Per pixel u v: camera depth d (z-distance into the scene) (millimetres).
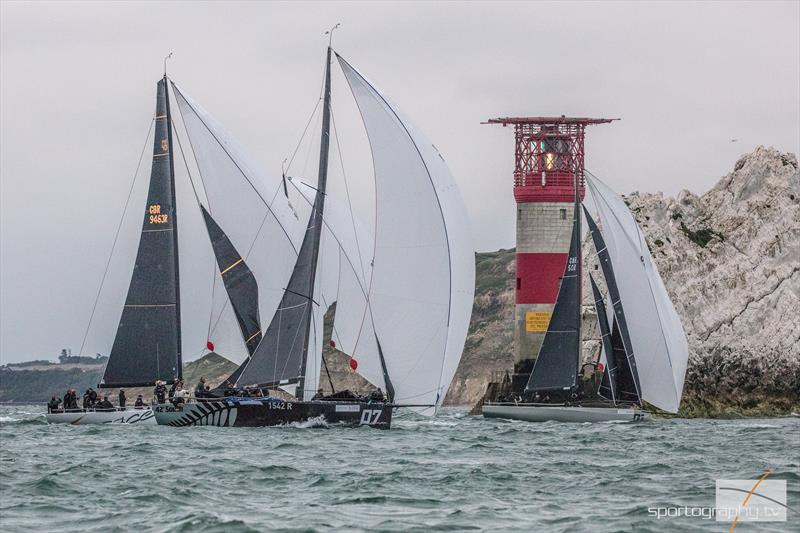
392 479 150125
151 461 169375
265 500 132750
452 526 117000
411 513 124438
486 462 175750
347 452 184500
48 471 158125
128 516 121875
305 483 146250
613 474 160875
